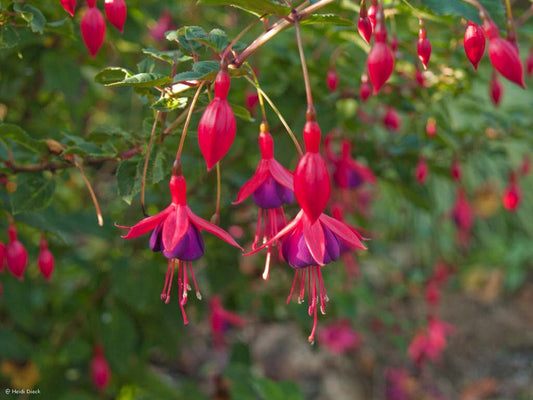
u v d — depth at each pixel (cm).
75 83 53
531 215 128
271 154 32
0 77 57
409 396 94
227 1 29
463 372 101
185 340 72
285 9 29
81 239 69
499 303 119
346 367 96
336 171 49
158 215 30
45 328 68
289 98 53
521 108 67
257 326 91
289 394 65
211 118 28
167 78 30
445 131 59
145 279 60
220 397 76
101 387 61
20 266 39
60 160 39
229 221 63
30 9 38
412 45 53
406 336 94
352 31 47
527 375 100
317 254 29
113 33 53
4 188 44
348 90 55
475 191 120
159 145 36
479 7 29
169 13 65
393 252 120
